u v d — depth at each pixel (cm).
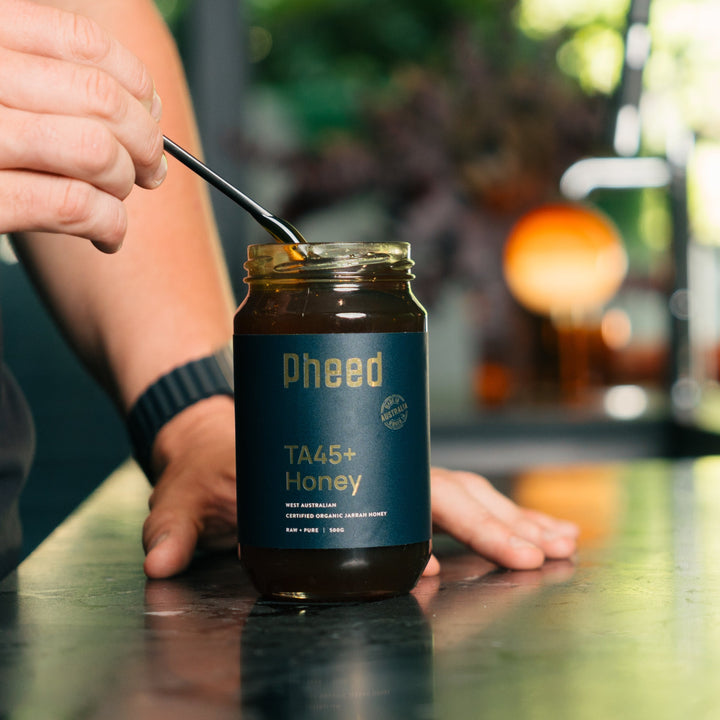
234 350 68
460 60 291
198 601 68
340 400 65
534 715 50
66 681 55
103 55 62
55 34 61
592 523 91
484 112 287
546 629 61
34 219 62
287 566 66
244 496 67
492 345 279
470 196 287
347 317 65
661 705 51
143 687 54
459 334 282
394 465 66
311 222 302
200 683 54
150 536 76
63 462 329
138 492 113
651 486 111
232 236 303
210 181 67
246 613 65
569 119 284
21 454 84
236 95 314
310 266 66
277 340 66
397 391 66
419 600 67
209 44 312
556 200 285
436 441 218
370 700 52
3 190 61
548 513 96
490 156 287
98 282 88
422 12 332
